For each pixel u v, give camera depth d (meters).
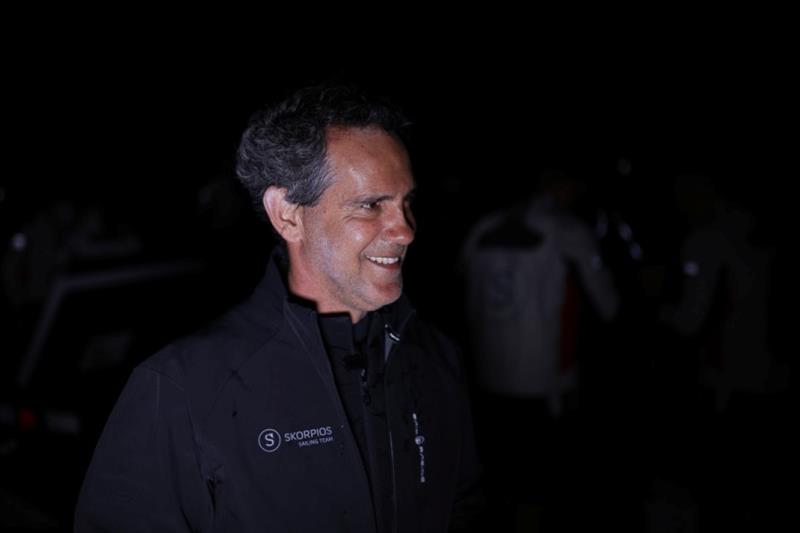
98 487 0.98
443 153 12.87
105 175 11.60
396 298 1.05
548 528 2.90
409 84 13.03
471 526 1.31
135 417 0.98
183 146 12.65
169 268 3.17
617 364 4.34
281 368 1.03
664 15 10.02
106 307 2.85
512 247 3.10
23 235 4.45
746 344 3.05
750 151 8.51
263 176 1.05
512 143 12.02
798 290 2.93
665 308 3.30
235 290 3.44
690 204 3.11
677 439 3.65
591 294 3.11
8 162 10.88
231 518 0.99
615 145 10.01
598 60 11.02
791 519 2.91
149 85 12.35
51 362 2.75
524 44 11.92
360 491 1.03
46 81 11.49
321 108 0.99
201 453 0.98
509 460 3.52
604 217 6.18
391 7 12.52
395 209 1.01
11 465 2.62
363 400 1.08
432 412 1.19
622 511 3.02
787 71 8.75
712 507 3.00
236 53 12.62
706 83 9.56
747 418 3.48
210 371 1.00
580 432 3.78
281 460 1.00
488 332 3.21
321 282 1.09
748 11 8.99
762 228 3.05
